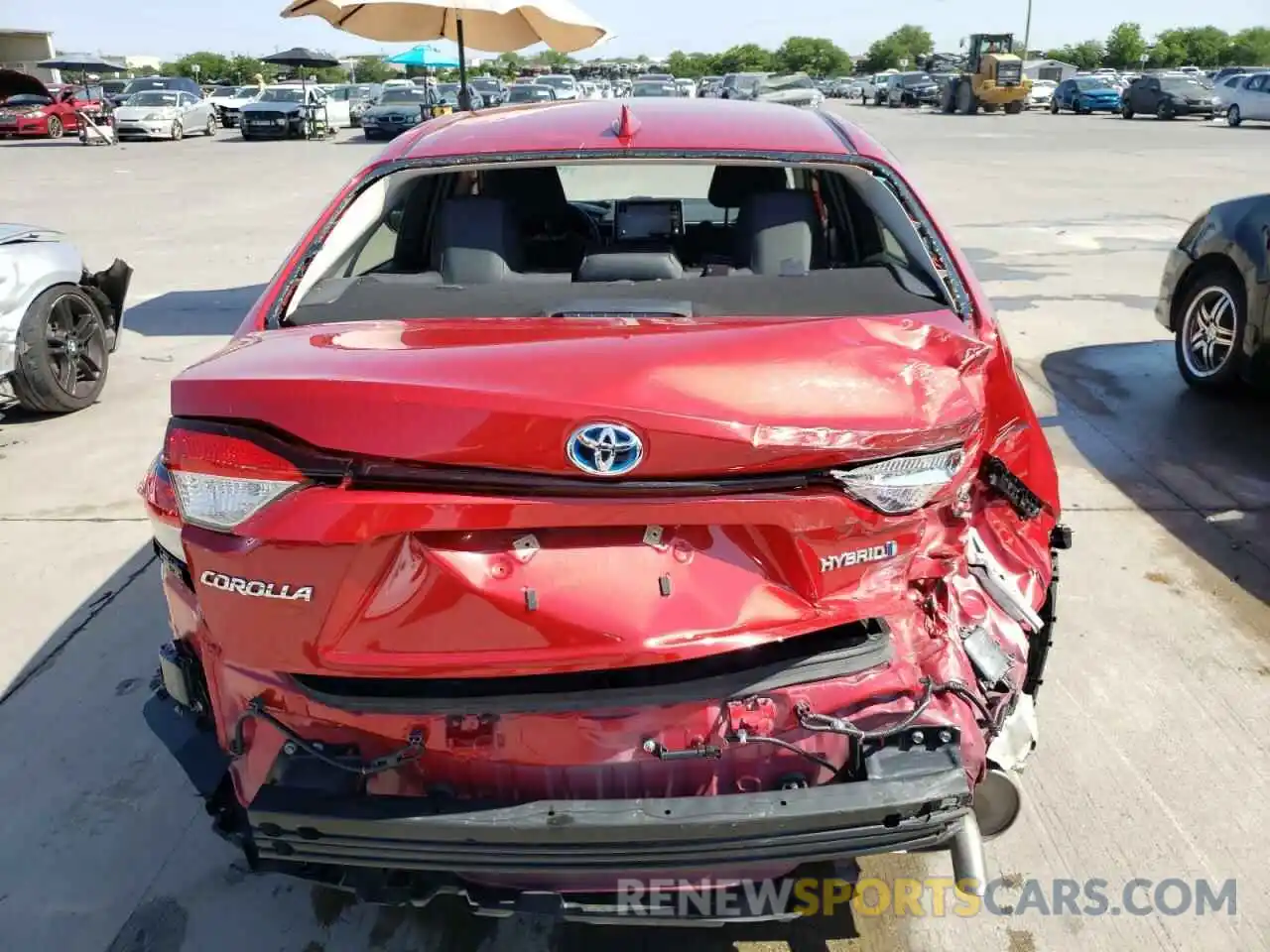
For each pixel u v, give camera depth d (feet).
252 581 5.88
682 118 9.43
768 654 6.39
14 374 18.71
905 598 6.35
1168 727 10.10
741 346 5.91
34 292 18.65
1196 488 15.60
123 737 10.33
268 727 6.37
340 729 6.26
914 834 6.09
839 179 11.05
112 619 12.53
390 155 8.99
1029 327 24.59
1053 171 59.62
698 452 5.55
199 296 30.25
